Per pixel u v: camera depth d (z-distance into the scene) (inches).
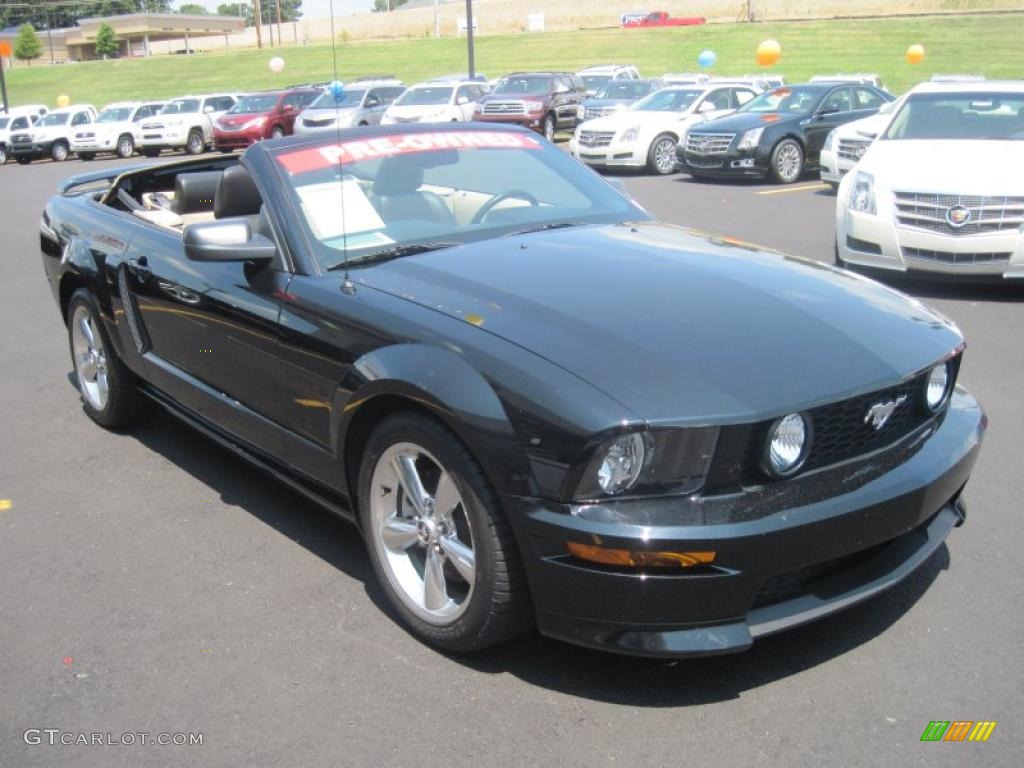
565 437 102.2
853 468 111.4
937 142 319.9
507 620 113.0
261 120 1093.1
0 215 630.5
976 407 134.6
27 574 146.6
